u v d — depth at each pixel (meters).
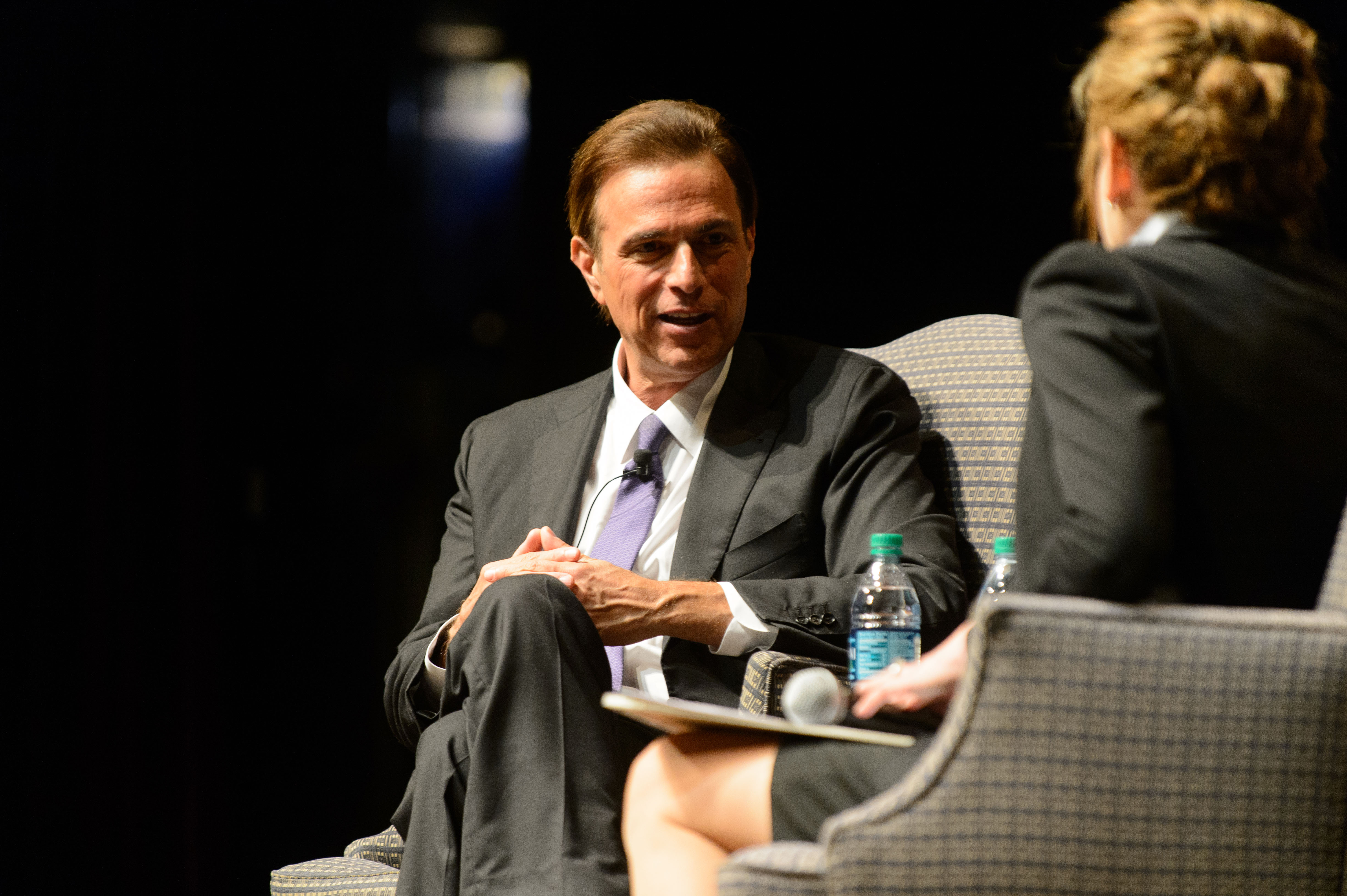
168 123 10.39
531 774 4.10
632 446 5.96
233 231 11.52
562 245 15.48
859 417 5.73
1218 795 2.82
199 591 10.52
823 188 12.53
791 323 12.57
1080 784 2.81
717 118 6.05
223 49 11.27
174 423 10.34
